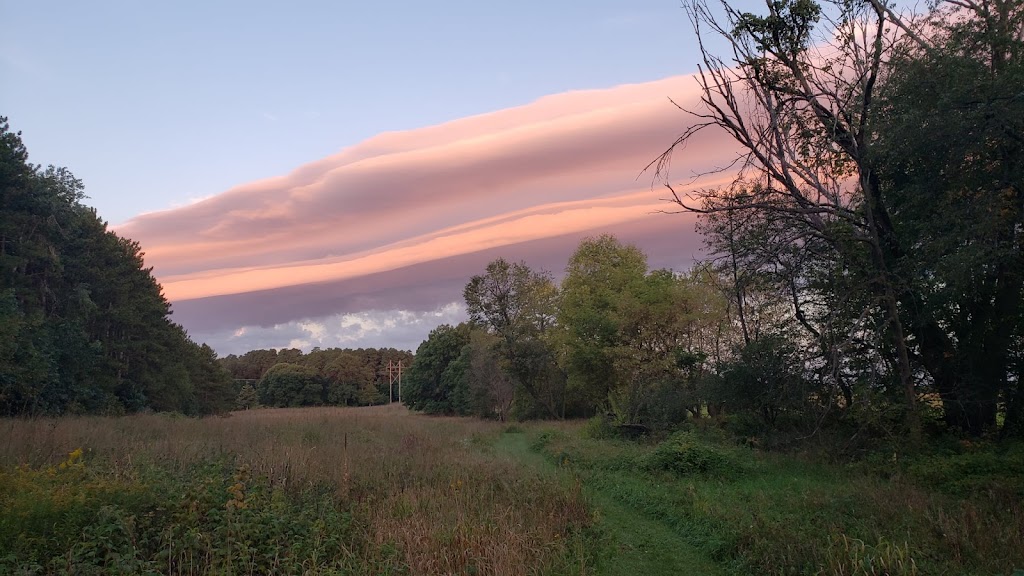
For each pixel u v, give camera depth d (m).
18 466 8.84
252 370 138.12
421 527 8.14
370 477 11.63
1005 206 13.24
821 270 17.61
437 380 80.44
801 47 15.78
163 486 8.70
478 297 49.06
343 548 7.16
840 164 16.48
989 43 12.73
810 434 17.62
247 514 7.55
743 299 20.83
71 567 5.84
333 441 19.62
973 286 14.41
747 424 21.09
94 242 42.62
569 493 11.16
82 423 19.14
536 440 26.80
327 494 9.84
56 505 7.05
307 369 108.81
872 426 16.25
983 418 15.99
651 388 26.89
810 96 16.06
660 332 31.17
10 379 27.62
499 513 9.34
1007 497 10.11
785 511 10.38
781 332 18.75
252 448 14.67
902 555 6.89
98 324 44.31
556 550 7.98
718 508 10.71
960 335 16.30
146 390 48.59
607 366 33.16
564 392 46.94
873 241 15.30
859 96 15.86
